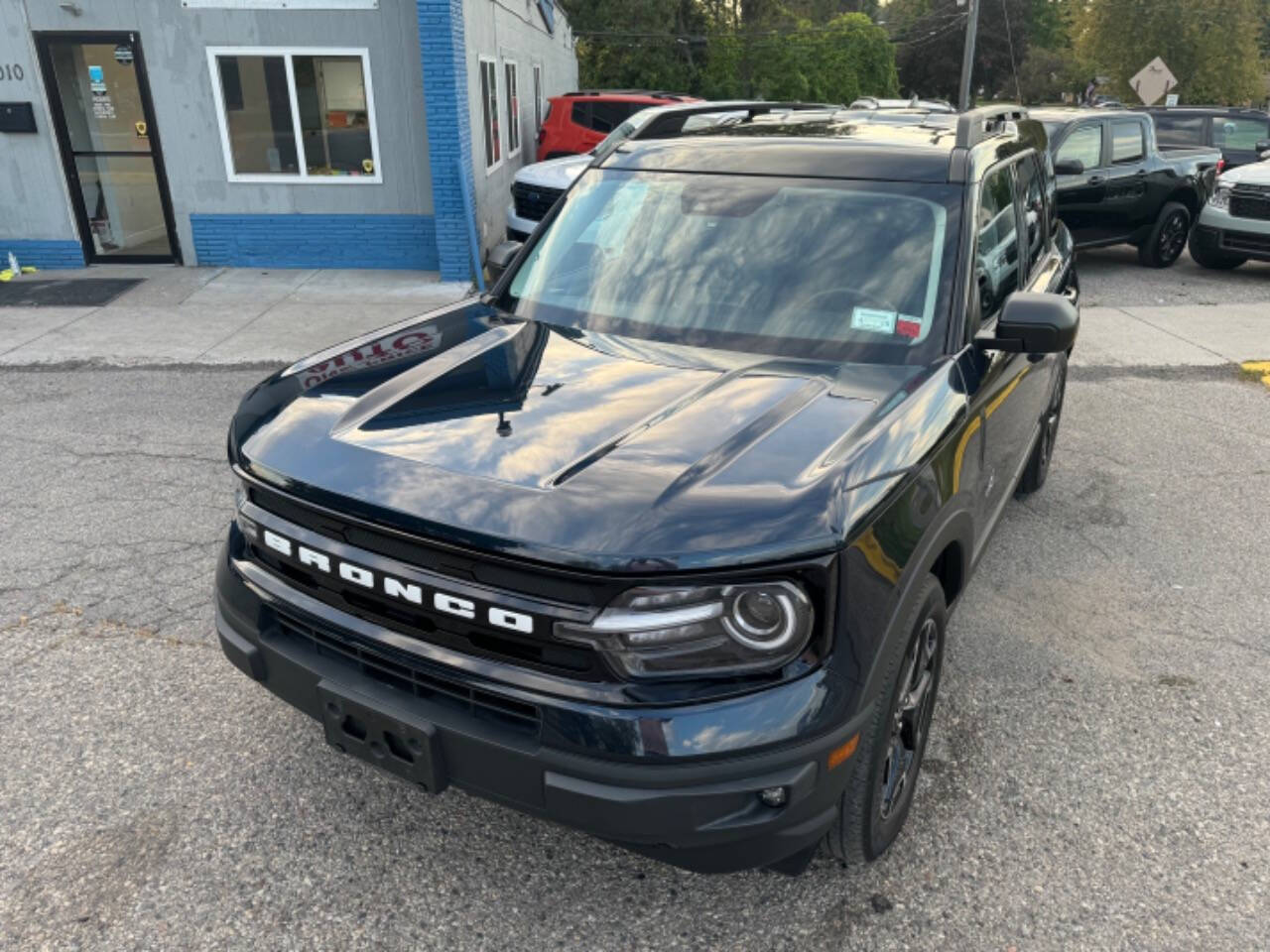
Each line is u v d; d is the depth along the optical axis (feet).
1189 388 24.44
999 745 10.85
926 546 8.21
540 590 6.80
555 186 31.96
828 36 132.26
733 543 6.69
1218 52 137.69
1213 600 14.11
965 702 11.61
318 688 7.86
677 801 6.74
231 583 8.70
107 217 34.94
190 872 8.86
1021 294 9.98
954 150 11.16
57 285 32.65
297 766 10.23
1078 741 10.96
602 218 11.84
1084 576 14.75
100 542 14.80
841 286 10.25
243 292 32.22
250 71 33.35
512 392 8.75
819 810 7.20
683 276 10.79
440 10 31.30
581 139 50.67
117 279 33.63
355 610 7.73
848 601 7.09
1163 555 15.47
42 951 8.01
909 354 9.68
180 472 17.56
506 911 8.54
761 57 130.31
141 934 8.20
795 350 9.84
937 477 8.48
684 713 6.74
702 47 127.95
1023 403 12.27
